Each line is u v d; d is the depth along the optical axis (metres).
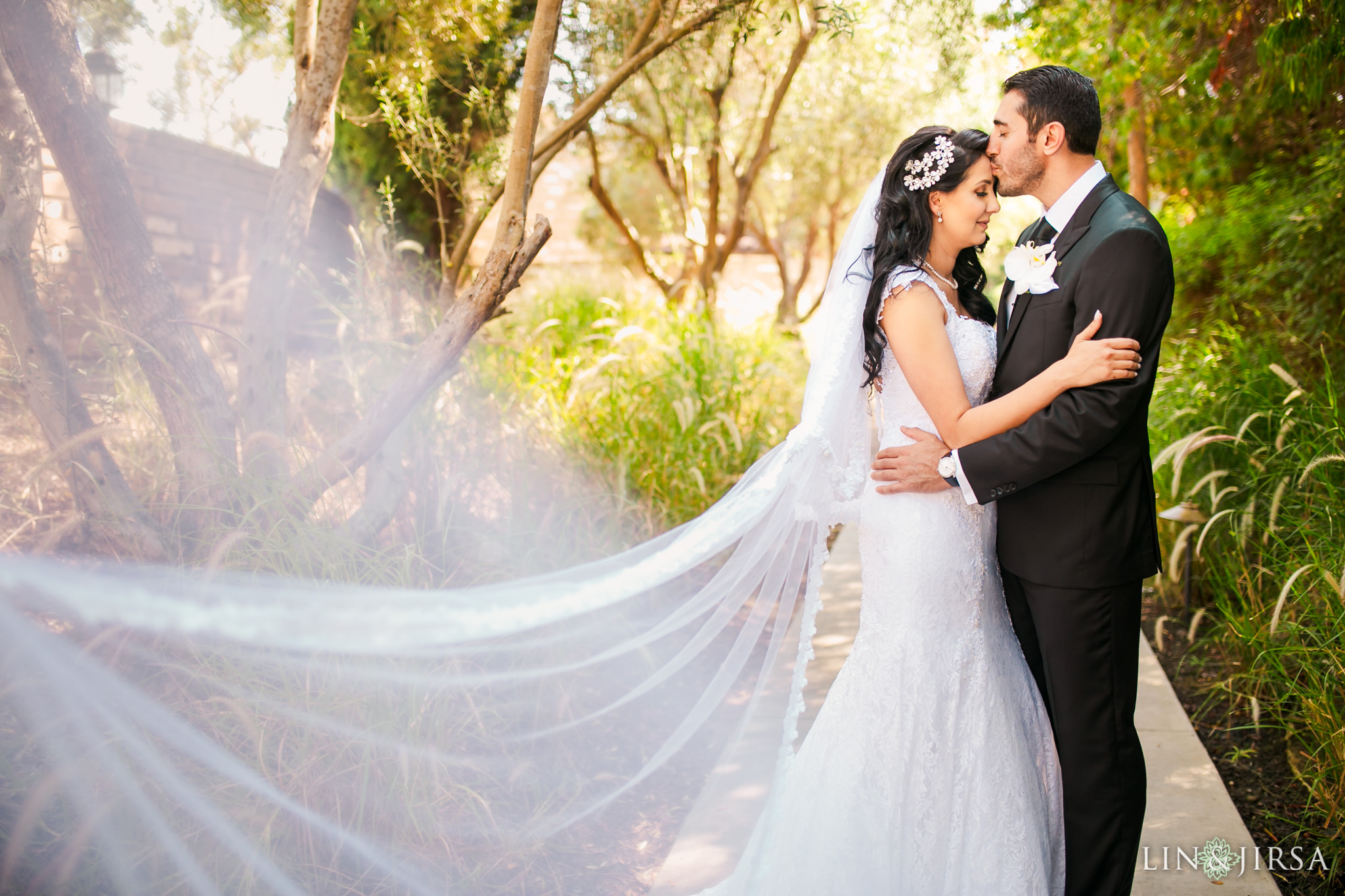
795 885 2.21
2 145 2.54
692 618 2.45
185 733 2.15
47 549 2.39
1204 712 3.38
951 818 2.17
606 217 13.67
